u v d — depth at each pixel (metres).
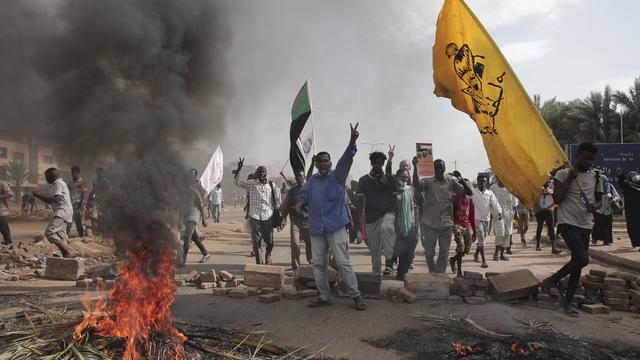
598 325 4.25
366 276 5.34
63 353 2.97
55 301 5.17
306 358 3.39
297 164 8.37
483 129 5.05
